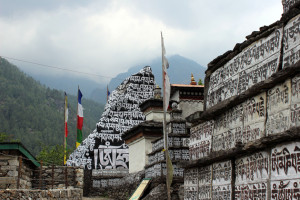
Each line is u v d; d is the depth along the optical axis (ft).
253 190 41.88
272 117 39.09
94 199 123.24
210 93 56.85
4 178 75.97
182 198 82.84
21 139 454.40
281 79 37.06
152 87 164.35
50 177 101.65
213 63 55.47
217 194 51.57
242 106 45.91
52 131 502.79
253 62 44.37
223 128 51.03
